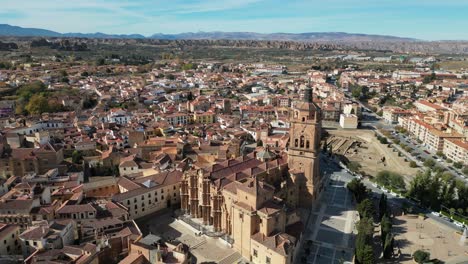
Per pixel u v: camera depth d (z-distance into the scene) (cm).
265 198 13850
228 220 14725
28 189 15800
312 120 16688
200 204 16000
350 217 17112
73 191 16525
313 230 15888
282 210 13612
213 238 14838
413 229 16675
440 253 14762
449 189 18988
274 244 12650
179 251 12206
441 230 16600
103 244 12762
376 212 17512
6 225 13550
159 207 17438
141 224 16100
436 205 18388
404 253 14725
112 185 18338
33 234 12888
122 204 15762
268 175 16900
